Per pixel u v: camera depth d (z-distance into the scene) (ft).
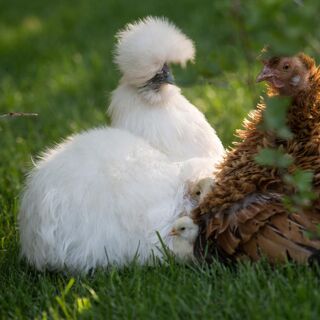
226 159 27.12
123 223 25.91
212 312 22.12
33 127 46.11
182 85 29.43
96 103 51.42
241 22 25.85
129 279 24.91
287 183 24.02
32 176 28.04
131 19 73.00
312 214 23.63
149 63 29.14
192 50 30.22
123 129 29.84
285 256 23.30
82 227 25.88
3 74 60.95
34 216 26.66
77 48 66.59
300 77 25.40
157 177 26.86
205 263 25.13
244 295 22.54
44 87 56.49
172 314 22.18
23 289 25.94
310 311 21.35
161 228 26.13
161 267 25.59
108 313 22.84
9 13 84.07
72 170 26.61
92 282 25.39
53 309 23.45
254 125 26.63
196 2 76.64
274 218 23.82
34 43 69.51
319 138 25.13
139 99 30.01
